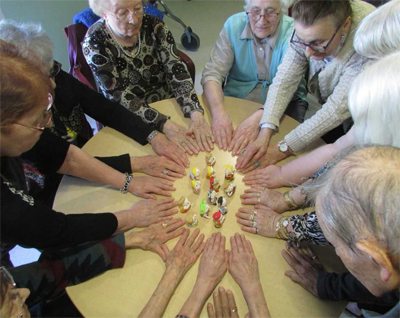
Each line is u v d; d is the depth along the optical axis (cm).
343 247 62
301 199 112
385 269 56
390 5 95
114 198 124
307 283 100
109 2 139
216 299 99
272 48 165
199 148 142
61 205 121
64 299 117
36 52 110
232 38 169
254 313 93
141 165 133
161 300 96
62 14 259
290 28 161
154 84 182
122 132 146
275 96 149
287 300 98
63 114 145
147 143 145
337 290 92
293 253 108
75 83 144
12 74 79
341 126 166
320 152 123
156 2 303
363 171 58
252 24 156
